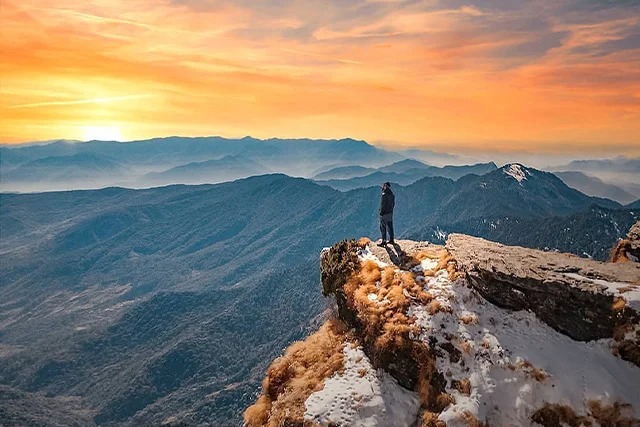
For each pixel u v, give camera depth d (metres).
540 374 14.02
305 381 17.38
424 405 14.79
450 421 13.66
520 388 14.00
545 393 13.66
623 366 13.65
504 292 16.83
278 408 16.77
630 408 12.59
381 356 16.62
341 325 20.70
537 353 14.73
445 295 18.03
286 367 19.38
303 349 20.20
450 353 15.64
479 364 14.98
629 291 14.65
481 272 17.64
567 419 12.95
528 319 16.02
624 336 13.95
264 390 19.30
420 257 21.86
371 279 20.66
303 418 15.26
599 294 14.80
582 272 16.80
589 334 14.69
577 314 15.07
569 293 15.35
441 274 19.56
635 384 13.15
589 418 12.77
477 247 20.66
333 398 15.72
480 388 14.28
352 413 14.98
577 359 14.19
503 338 15.60
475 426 13.34
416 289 18.75
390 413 14.93
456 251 20.61
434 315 17.14
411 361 15.95
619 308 14.27
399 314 17.48
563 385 13.62
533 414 13.38
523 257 18.78
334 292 22.78
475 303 17.28
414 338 16.39
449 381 14.85
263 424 17.55
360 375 16.70
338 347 18.88
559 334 15.26
